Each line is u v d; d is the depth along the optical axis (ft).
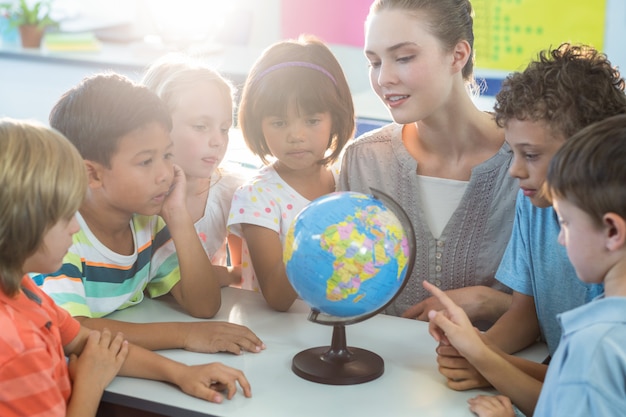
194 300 5.00
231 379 4.01
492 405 3.81
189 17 13.62
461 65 5.16
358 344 4.63
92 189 4.72
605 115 3.97
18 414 3.72
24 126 3.76
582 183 3.24
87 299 4.85
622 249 3.24
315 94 5.16
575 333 3.27
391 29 4.95
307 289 3.89
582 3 11.62
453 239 5.54
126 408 4.23
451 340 4.01
